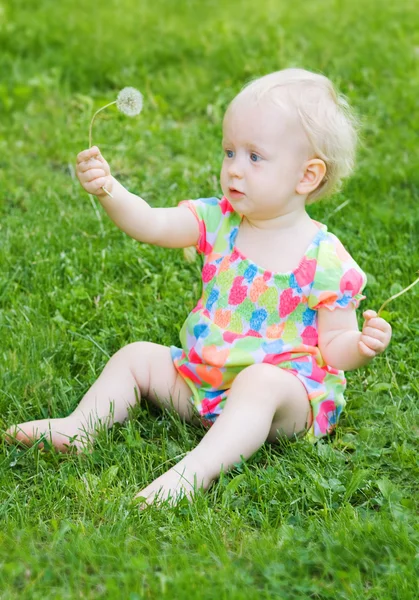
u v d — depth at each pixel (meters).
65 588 2.56
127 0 8.48
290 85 3.24
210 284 3.40
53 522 2.81
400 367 3.81
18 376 3.69
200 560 2.67
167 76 6.92
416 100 6.38
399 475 3.20
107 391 3.42
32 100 6.47
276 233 3.33
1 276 4.46
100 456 3.24
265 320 3.31
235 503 3.00
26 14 7.87
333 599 2.57
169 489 2.99
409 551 2.73
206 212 3.42
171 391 3.47
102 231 4.85
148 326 4.11
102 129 6.05
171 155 5.83
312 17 7.89
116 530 2.82
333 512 2.97
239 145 3.22
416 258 4.59
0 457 3.25
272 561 2.66
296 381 3.26
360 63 6.90
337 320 3.30
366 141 5.95
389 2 8.23
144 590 2.54
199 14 8.20
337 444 3.39
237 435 3.11
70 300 4.25
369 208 5.13
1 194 5.24
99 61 6.95
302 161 3.22
